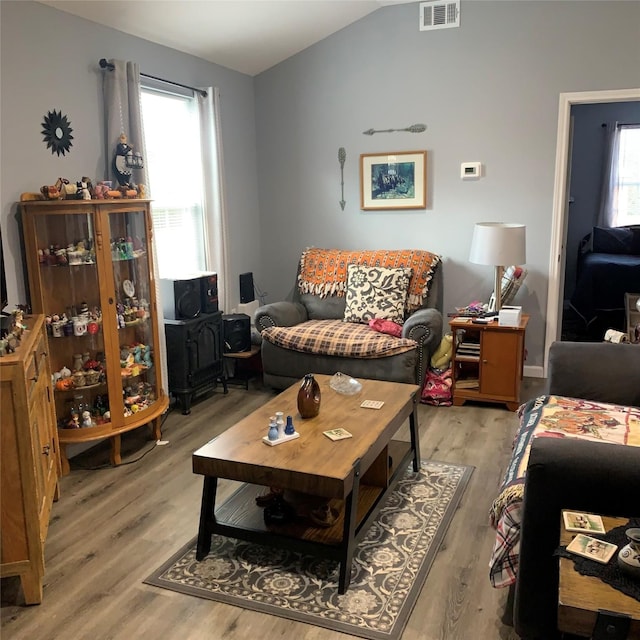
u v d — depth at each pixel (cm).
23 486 214
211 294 429
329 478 215
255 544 259
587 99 439
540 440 184
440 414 407
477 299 489
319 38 494
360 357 413
